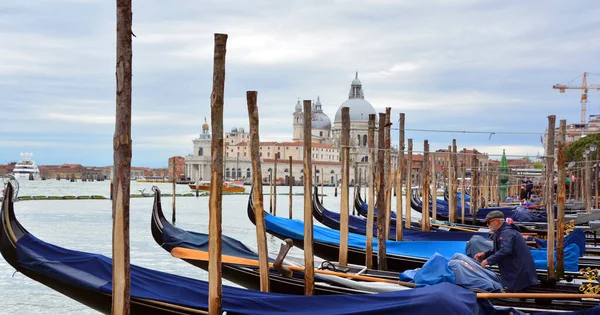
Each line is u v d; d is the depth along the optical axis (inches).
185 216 2016.5
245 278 553.3
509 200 2164.1
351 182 7170.3
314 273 517.3
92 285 449.4
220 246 402.6
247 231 1498.5
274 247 1146.0
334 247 716.0
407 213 1033.5
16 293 718.5
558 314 391.2
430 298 371.9
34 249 476.1
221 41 394.6
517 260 472.4
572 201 1612.9
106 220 1729.8
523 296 408.5
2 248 475.5
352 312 386.9
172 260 966.4
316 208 948.6
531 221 1154.7
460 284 445.4
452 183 1277.1
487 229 1088.8
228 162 7362.2
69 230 1451.8
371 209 703.1
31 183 6673.2
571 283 563.8
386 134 840.9
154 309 434.9
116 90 328.2
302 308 411.2
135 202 2795.3
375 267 702.5
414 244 713.0
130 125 331.3
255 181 501.0
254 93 505.0
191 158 7258.9
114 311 339.0
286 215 2167.8
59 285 461.1
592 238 912.9
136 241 1206.3
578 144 2544.3
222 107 400.2
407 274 500.7
